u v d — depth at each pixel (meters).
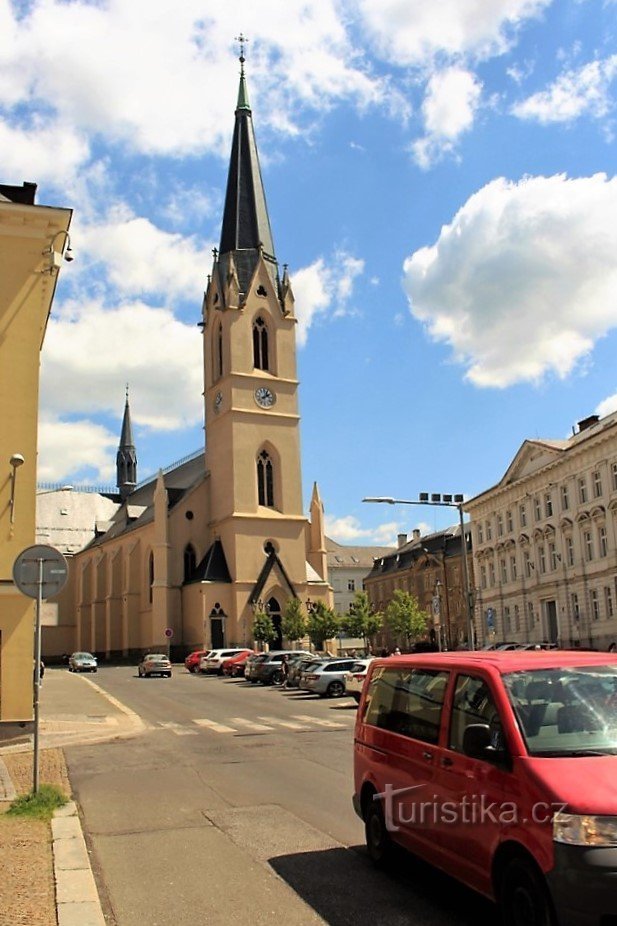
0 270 21.06
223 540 75.56
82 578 94.31
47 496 106.69
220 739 20.62
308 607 75.19
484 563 72.06
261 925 7.02
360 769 9.45
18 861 8.58
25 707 19.48
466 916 7.18
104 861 9.06
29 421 20.56
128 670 64.94
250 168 85.25
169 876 8.47
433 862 7.58
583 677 7.23
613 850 5.59
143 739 20.98
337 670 36.34
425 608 97.88
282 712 28.47
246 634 72.12
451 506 39.00
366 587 114.00
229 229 83.38
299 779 14.18
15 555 19.83
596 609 54.19
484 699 7.23
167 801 12.43
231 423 76.56
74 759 17.34
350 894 7.82
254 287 80.94
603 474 53.00
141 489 101.19
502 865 6.45
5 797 12.24
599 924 5.52
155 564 74.88
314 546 83.44
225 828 10.54
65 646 95.12
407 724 8.47
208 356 82.50
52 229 21.42
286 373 80.50
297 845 9.63
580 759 6.35
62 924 6.73
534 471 62.06
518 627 65.12
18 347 20.83
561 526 58.34
